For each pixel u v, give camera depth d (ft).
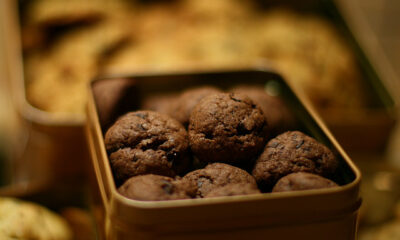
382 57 2.43
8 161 2.28
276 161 1.38
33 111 1.94
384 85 2.21
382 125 2.10
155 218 1.21
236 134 1.40
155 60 2.22
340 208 1.26
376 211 1.89
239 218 1.23
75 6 2.39
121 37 2.34
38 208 1.71
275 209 1.23
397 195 1.93
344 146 2.12
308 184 1.29
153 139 1.39
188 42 2.31
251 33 2.43
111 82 1.61
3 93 2.58
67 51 2.27
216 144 1.39
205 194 1.32
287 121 1.57
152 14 2.55
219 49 2.25
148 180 1.29
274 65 2.17
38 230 1.64
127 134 1.39
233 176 1.35
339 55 2.39
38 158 1.98
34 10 2.39
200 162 1.43
